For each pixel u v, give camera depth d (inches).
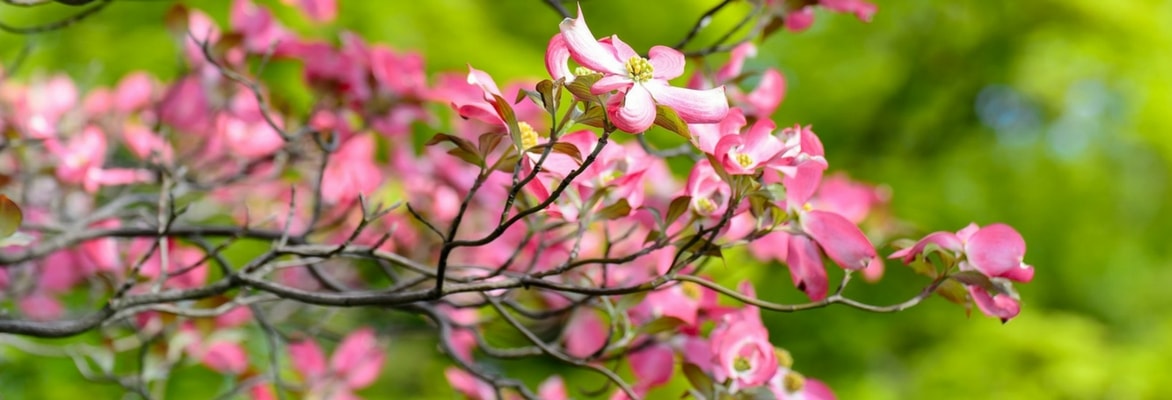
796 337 189.3
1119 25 208.1
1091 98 222.4
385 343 120.8
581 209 81.8
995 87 220.1
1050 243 216.8
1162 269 233.1
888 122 213.8
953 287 82.7
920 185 207.3
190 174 113.9
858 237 81.7
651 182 98.4
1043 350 191.5
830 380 188.4
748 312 88.7
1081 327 200.1
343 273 124.4
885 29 210.4
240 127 114.3
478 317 109.4
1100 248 219.0
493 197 107.4
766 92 93.0
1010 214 215.0
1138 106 219.1
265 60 92.6
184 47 109.7
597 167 82.3
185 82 109.5
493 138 78.5
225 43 100.8
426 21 173.3
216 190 119.3
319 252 84.6
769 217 84.7
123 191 112.2
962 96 216.1
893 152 213.9
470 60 172.6
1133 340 218.4
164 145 100.4
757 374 87.7
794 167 79.7
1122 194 223.9
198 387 145.3
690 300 92.0
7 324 84.0
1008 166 216.2
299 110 151.5
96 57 164.6
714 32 186.5
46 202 109.7
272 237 93.7
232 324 111.6
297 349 107.9
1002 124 222.1
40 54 160.7
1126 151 227.0
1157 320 220.7
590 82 74.9
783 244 97.6
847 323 189.3
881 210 109.2
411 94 100.5
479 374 92.0
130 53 165.3
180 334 101.0
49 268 108.3
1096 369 188.5
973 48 212.4
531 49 184.7
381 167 114.7
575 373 173.2
